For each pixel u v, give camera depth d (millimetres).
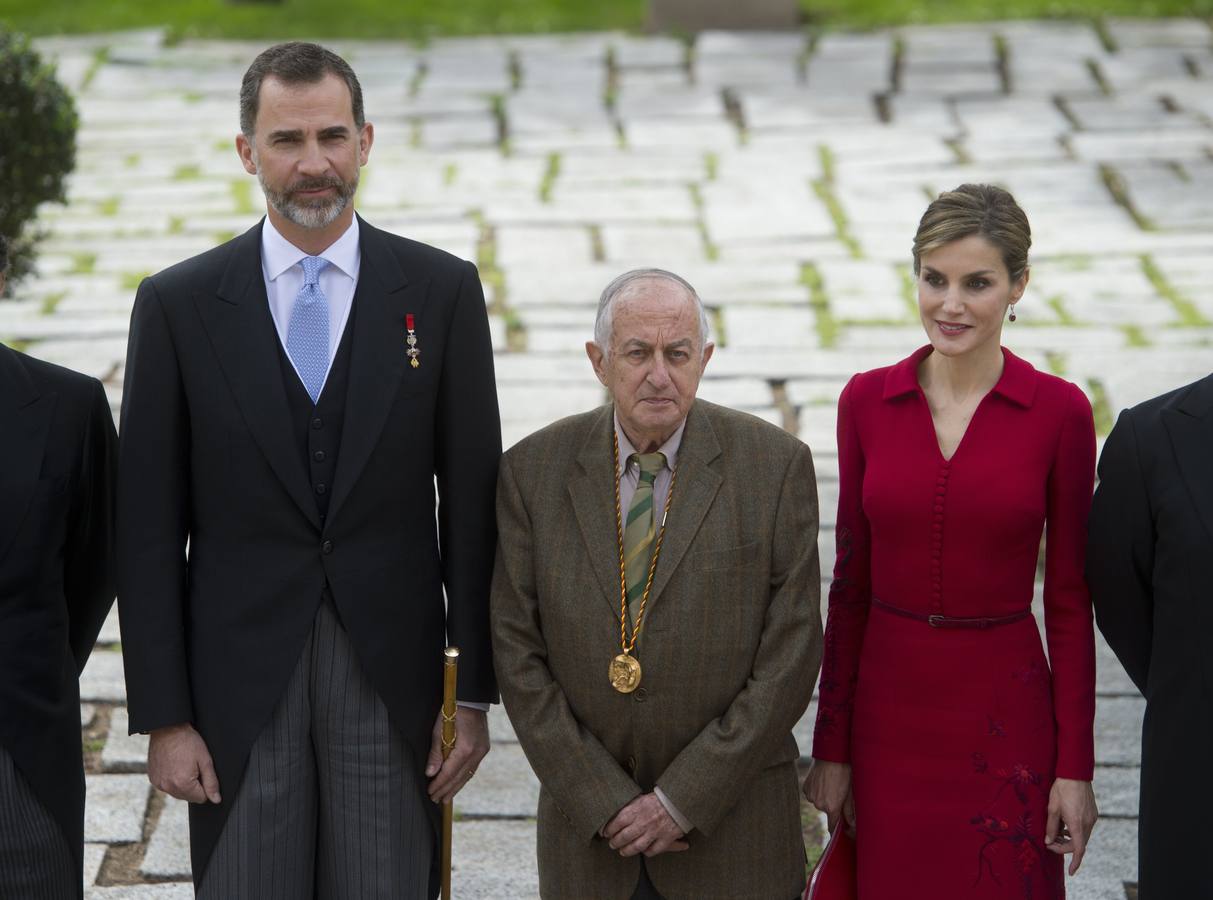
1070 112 40375
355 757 10953
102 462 11336
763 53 46406
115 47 48812
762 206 34250
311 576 10891
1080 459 10906
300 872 11008
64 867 10656
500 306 28547
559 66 45938
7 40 27234
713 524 10734
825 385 24797
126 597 10766
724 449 10992
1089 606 11086
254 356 10867
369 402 10906
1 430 10523
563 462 11125
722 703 10711
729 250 31547
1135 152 37000
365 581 10914
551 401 24375
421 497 11273
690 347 10453
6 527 10383
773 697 10523
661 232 32625
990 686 10938
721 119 40938
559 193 35375
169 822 14742
